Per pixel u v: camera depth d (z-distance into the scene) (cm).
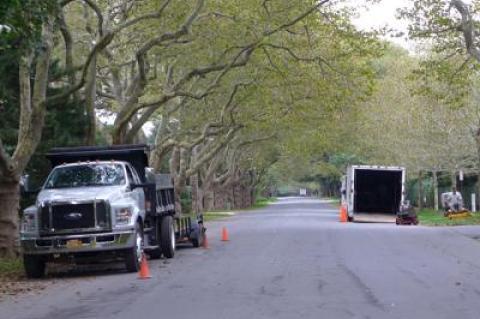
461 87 3547
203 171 7638
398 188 5031
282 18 3319
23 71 2298
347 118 5662
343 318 1255
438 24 3166
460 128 5194
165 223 2478
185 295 1563
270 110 4909
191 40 3469
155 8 3198
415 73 3456
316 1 3309
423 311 1318
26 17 1658
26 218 2042
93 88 3025
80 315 1368
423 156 5806
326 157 10094
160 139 4753
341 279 1766
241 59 3600
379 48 3419
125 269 2183
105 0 3097
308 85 4094
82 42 3869
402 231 3653
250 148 8169
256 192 12588
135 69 3991
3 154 2238
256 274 1897
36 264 2052
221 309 1366
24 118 2309
